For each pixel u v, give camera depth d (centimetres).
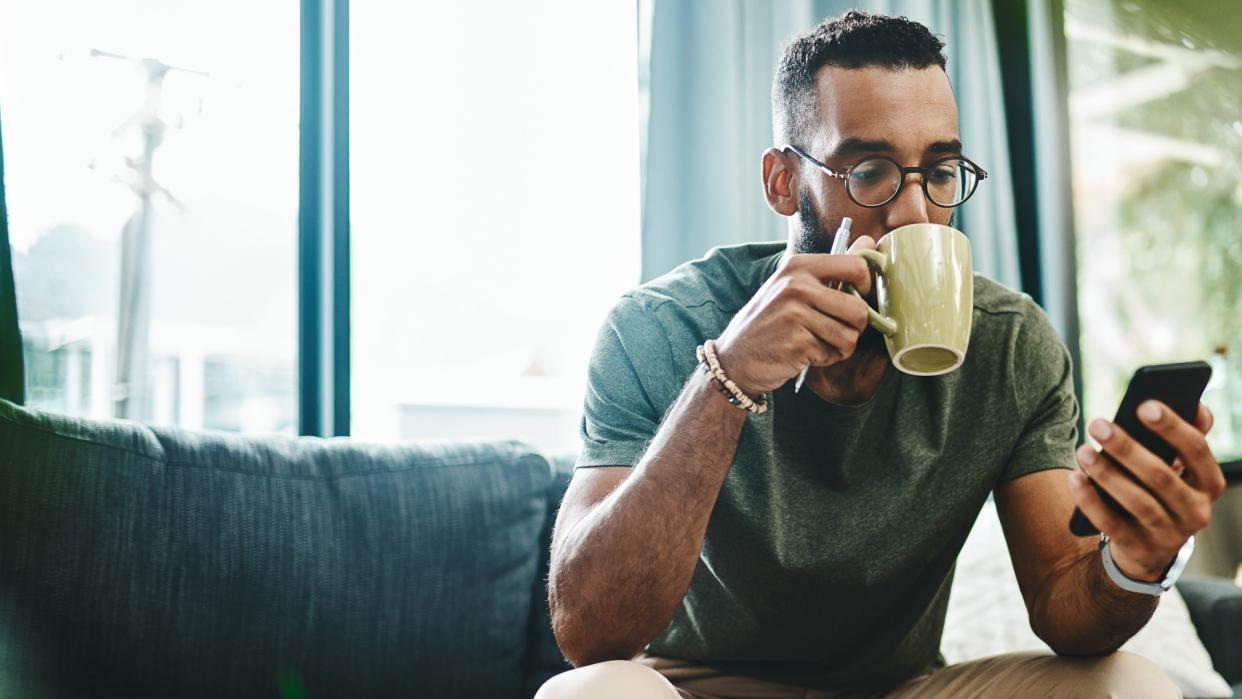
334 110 187
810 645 114
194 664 124
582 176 220
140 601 122
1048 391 115
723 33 205
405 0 210
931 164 102
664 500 91
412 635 139
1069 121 276
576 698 82
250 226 200
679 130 200
